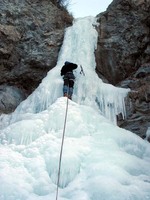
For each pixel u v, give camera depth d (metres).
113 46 10.59
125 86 9.78
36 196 5.30
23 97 10.72
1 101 10.25
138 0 10.78
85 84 9.30
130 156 6.38
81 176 5.78
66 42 10.87
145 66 10.02
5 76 10.75
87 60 10.27
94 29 11.10
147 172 6.02
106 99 9.16
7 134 7.29
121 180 5.48
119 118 8.90
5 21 10.97
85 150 6.38
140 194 5.11
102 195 5.09
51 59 10.77
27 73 10.74
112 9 11.27
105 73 10.48
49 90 9.25
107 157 6.12
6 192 5.26
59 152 6.23
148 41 10.45
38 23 11.40
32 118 7.71
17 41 10.91
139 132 8.30
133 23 10.71
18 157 6.34
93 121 7.65
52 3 12.48
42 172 5.89
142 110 8.79
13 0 11.45
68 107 7.64
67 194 5.35
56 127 7.32
